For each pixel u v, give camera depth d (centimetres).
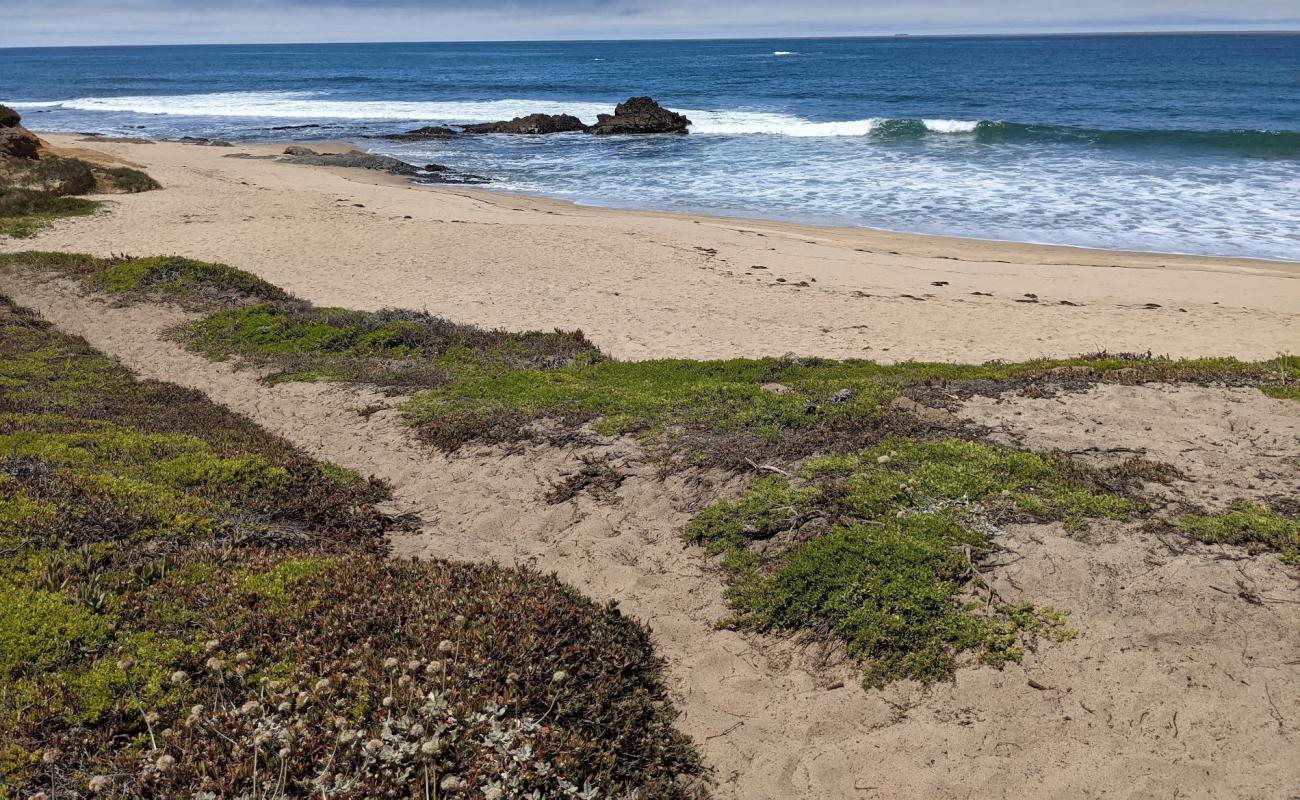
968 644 540
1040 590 575
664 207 2916
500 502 780
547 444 872
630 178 3484
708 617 606
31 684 440
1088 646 529
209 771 397
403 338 1299
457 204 2842
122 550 584
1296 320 1582
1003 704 502
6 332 1362
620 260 2058
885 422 845
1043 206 2697
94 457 769
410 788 397
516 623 523
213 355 1284
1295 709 474
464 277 1898
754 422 873
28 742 407
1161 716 481
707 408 925
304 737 418
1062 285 1869
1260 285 1831
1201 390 882
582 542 705
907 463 750
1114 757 462
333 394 1084
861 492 701
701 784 467
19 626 476
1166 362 1027
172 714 439
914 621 561
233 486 753
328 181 3256
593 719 470
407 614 529
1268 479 686
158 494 682
